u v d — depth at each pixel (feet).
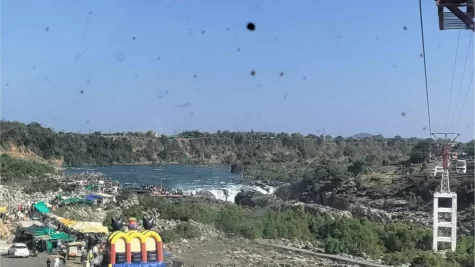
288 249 235.20
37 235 203.00
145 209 312.91
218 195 639.35
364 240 252.21
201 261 194.29
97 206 330.34
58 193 401.08
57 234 203.51
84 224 209.77
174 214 302.45
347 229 266.57
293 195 649.61
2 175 487.20
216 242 242.78
